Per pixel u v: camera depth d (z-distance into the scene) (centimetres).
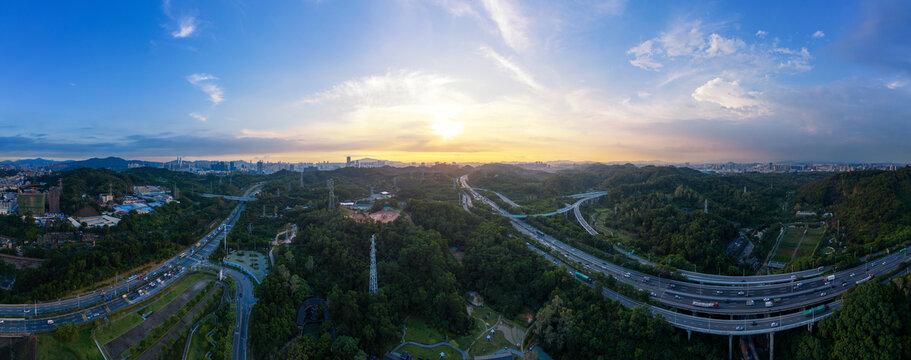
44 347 19188
